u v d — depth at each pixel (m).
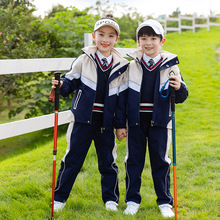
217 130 5.69
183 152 4.54
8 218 2.84
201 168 3.99
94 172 3.85
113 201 3.00
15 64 4.08
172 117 2.78
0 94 7.34
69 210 2.94
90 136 2.90
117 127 2.92
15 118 8.30
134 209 2.89
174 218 2.79
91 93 2.82
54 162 2.74
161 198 2.93
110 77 2.85
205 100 7.76
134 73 2.89
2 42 6.88
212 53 13.44
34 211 2.93
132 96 2.85
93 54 2.86
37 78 7.14
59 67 4.71
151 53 2.88
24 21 8.09
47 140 6.34
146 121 2.89
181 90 2.81
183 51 13.85
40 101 6.80
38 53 6.93
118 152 4.45
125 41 8.51
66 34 7.46
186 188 3.46
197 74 10.19
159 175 2.92
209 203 3.08
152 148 2.90
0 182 3.73
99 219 2.80
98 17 8.64
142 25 2.85
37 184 3.49
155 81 2.87
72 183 2.96
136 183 2.96
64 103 6.52
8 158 4.95
